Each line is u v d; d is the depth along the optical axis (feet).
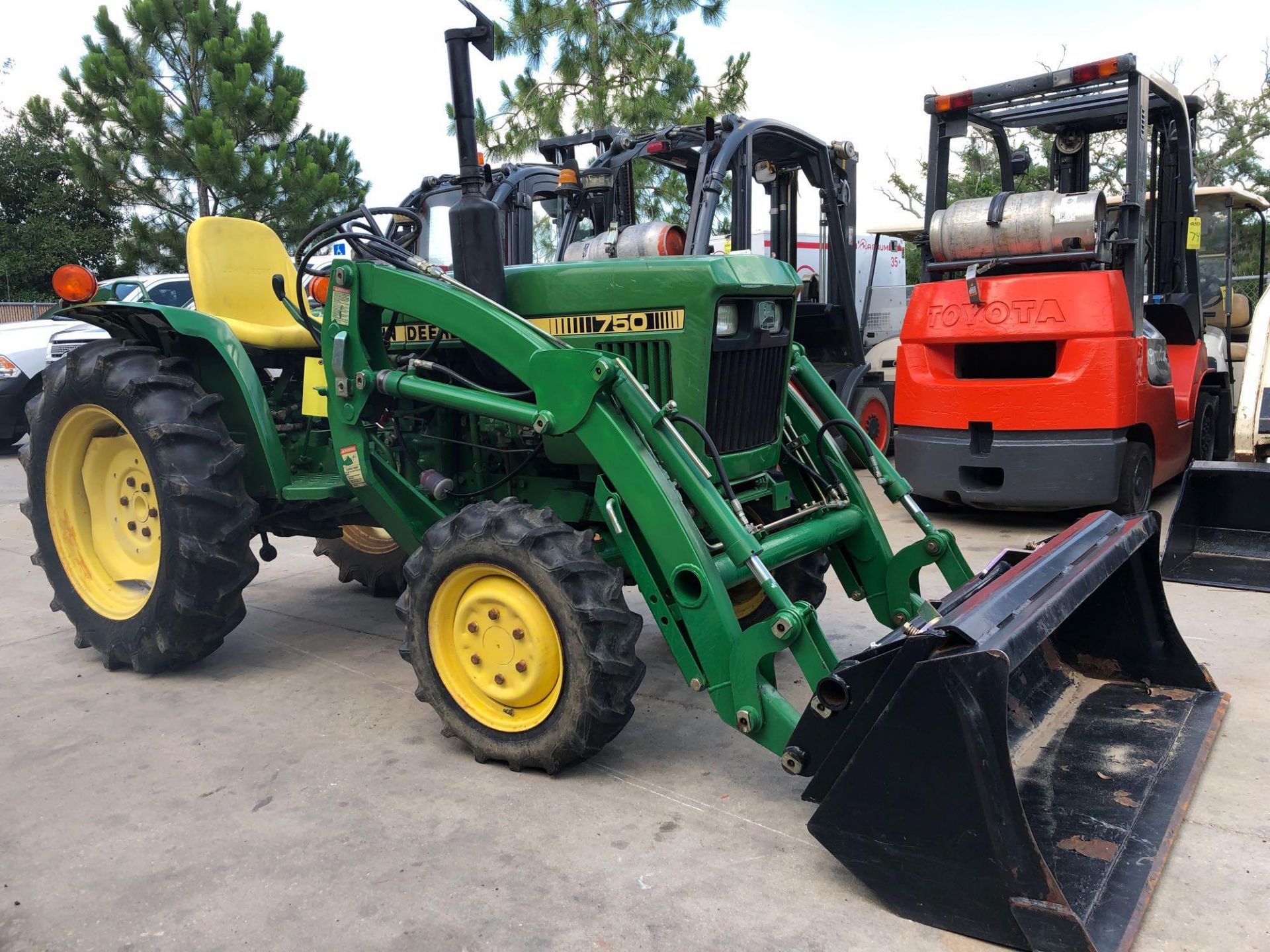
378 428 10.98
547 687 8.64
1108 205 18.42
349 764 9.15
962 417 17.60
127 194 56.75
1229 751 8.92
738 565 8.63
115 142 56.18
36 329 31.89
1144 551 9.70
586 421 8.65
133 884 7.20
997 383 17.16
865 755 6.66
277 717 10.31
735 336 9.61
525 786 8.65
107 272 78.43
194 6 56.90
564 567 8.25
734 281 9.24
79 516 12.37
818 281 24.88
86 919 6.78
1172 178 19.77
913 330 18.30
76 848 7.71
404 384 9.70
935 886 6.49
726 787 8.59
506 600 8.67
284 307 13.17
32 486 12.37
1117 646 9.98
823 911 6.73
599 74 43.37
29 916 6.82
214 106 55.88
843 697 7.13
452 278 9.71
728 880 7.13
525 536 8.40
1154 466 18.25
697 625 8.23
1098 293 16.35
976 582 8.79
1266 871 7.07
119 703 10.77
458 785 8.68
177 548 10.65
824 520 10.24
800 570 11.59
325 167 60.54
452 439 11.00
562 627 8.31
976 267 17.39
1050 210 16.72
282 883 7.18
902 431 18.78
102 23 56.44
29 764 9.23
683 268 9.22
